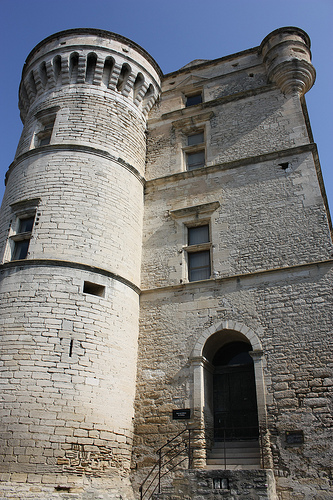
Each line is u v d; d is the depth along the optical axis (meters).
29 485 12.95
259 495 11.86
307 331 15.59
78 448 14.01
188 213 20.17
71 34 23.08
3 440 13.54
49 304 15.80
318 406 14.28
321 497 13.03
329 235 17.17
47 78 22.77
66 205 18.08
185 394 16.20
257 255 17.89
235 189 19.95
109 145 20.61
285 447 14.05
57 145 19.61
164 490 14.63
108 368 15.86
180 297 18.22
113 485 14.38
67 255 16.98
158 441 15.78
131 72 23.12
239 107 22.59
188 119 23.31
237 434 16.30
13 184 19.72
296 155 19.55
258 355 15.75
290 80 21.69
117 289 17.52
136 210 20.52
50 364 14.79
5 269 16.77
